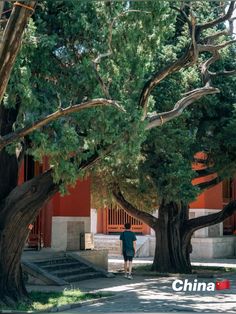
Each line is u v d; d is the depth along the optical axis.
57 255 19.48
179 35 18.81
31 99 10.48
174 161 17.44
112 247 31.16
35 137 10.66
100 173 20.06
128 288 16.61
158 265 21.33
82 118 11.30
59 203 21.14
